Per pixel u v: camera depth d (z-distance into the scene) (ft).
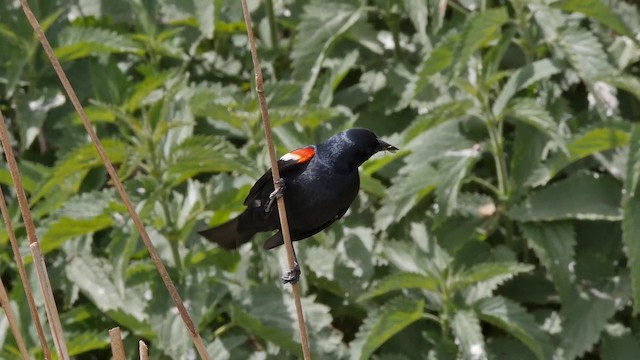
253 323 34.63
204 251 36.29
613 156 37.06
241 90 44.21
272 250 37.63
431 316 35.17
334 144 28.81
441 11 40.55
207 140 33.40
